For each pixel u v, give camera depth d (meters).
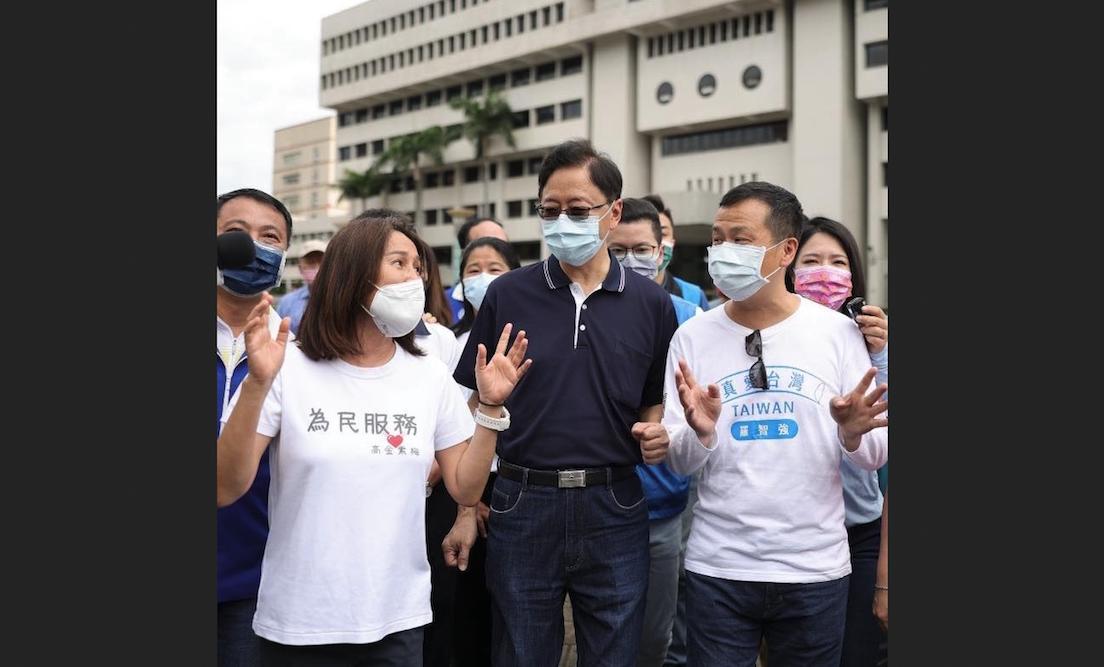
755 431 2.61
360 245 2.32
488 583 2.89
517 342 2.46
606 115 35.72
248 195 2.74
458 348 3.61
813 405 2.60
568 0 36.06
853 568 3.08
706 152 33.59
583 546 2.76
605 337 2.82
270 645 2.26
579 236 2.76
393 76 44.16
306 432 2.24
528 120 39.38
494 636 2.88
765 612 2.57
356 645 2.26
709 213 30.70
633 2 33.09
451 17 41.38
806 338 2.66
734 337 2.73
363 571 2.22
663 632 3.47
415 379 2.43
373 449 2.28
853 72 29.70
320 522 2.21
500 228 4.74
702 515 2.71
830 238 3.29
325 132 61.91
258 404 2.11
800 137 30.12
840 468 2.86
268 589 2.25
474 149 39.94
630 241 3.73
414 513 2.34
